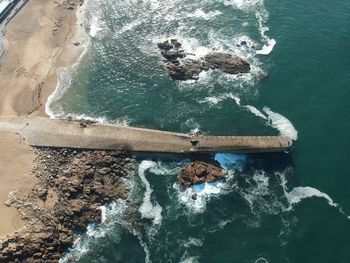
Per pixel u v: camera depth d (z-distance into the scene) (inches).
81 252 3026.6
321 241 3034.0
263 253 2987.2
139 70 4192.9
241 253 2992.1
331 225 3105.3
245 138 3518.7
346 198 3243.1
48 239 3002.0
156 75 4136.3
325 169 3403.1
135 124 3737.7
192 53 4298.7
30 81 4042.8
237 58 4160.9
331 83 3966.5
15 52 4296.3
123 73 4175.7
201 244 3038.9
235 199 3250.5
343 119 3705.7
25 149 3496.6
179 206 3225.9
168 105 3880.4
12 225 3061.0
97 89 4035.4
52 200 3208.7
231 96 3919.8
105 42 4488.2
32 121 3678.6
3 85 3993.6
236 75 4065.0
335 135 3607.3
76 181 3270.2
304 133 3627.0
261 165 3440.0
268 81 4013.3
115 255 3009.4
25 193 3230.8
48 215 3122.5
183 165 3467.0
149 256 2997.0
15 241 2962.6
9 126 3639.3
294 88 3946.9
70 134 3567.9
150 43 4461.1
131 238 3083.2
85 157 3454.7
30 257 2938.0
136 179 3383.4
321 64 4126.5
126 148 3496.6
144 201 3257.9
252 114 3777.1
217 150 3474.4
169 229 3115.2
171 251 3014.3
